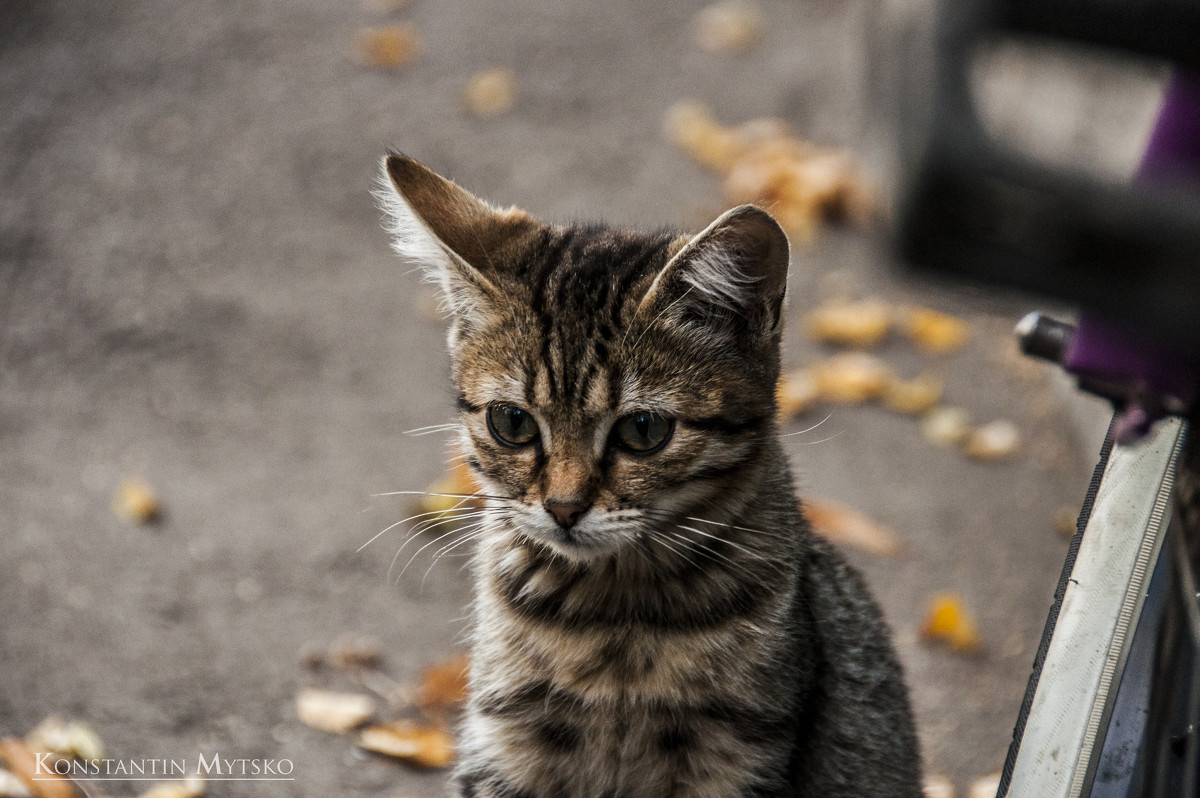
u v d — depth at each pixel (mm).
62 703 3746
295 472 4945
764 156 6660
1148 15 975
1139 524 2246
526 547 3074
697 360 2855
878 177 5535
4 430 4965
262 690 3930
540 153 6785
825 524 4734
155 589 4297
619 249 3115
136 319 5609
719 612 2881
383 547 4621
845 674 3080
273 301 5824
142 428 5070
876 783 3117
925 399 5488
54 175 6355
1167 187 972
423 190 3211
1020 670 4242
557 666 2928
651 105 7195
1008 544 4789
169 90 7027
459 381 3117
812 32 7805
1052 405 5523
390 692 3986
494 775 3076
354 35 7621
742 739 2832
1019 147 998
